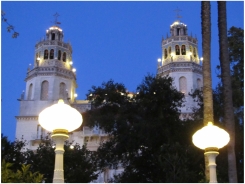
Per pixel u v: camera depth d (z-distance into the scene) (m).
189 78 73.81
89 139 63.03
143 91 32.94
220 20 19.09
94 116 33.56
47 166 31.41
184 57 76.88
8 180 10.88
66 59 82.12
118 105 34.38
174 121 31.62
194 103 68.31
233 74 31.62
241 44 32.03
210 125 10.28
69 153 32.78
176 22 83.50
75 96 79.62
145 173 30.69
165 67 76.25
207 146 10.10
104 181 47.03
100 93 34.50
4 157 30.72
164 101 32.25
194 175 23.94
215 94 30.45
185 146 27.00
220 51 18.73
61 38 85.31
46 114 8.89
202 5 19.25
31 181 11.15
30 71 78.62
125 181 30.69
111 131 33.12
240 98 29.70
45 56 80.38
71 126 8.97
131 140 30.62
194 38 80.50
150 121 31.58
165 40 80.75
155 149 30.81
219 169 24.81
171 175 23.67
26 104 73.31
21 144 33.88
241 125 29.55
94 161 33.41
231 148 16.95
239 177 27.73
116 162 32.84
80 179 31.25
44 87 76.56
